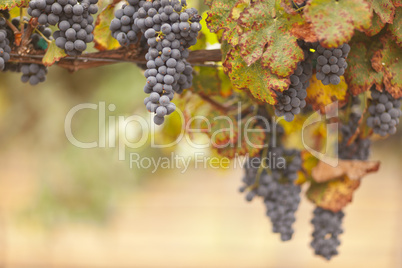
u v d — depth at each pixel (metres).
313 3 1.60
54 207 4.45
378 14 1.66
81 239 7.81
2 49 1.69
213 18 1.68
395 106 1.78
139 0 1.68
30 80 1.78
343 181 1.95
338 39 1.59
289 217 1.96
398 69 1.73
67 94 4.36
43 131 4.39
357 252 8.12
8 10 1.73
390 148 7.79
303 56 1.63
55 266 6.99
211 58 1.82
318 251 1.97
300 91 1.69
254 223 9.57
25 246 7.05
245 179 1.98
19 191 7.27
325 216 1.96
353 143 1.94
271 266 7.83
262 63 1.64
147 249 8.26
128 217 9.15
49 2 1.64
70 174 4.36
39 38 1.75
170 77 1.63
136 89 3.97
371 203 10.27
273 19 1.64
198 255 8.16
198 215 9.88
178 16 1.64
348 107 1.92
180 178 10.69
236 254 8.23
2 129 4.57
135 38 1.71
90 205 4.50
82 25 1.67
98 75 4.18
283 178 1.96
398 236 4.79
